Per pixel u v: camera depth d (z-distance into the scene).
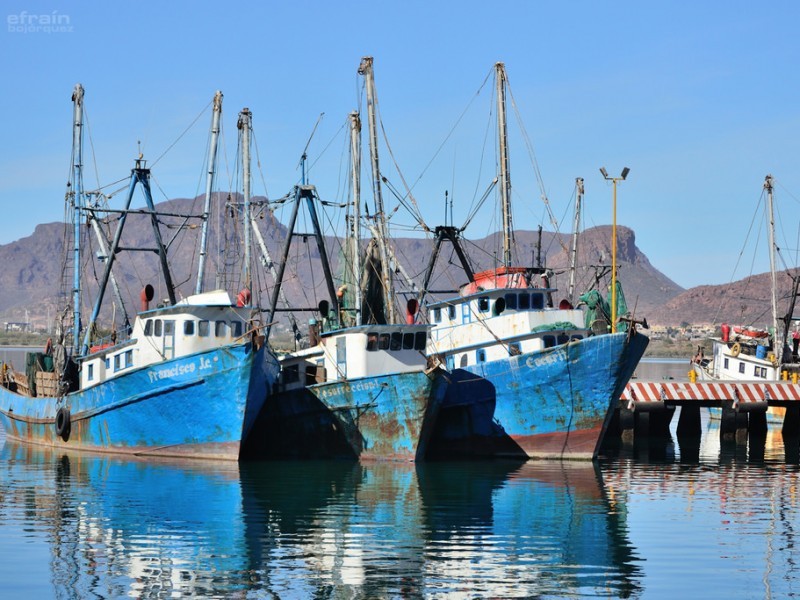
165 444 55.81
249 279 65.88
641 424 70.69
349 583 30.84
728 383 72.12
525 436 57.28
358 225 61.25
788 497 46.31
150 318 56.12
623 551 35.16
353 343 56.09
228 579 31.20
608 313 67.50
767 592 30.52
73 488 46.50
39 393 67.75
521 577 31.67
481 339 59.62
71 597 29.38
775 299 91.19
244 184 66.88
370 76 64.38
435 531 37.91
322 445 56.69
